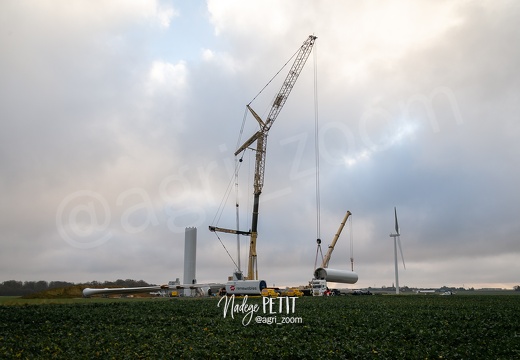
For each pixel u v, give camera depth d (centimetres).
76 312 5228
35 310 5422
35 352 3008
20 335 3644
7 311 5247
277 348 2969
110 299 9119
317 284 10481
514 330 3747
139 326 4122
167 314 5066
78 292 11100
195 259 11856
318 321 4247
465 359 2658
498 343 3102
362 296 9850
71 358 2772
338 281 11125
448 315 4716
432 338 3303
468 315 4712
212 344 3131
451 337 3316
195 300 7825
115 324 4325
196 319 4522
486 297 9631
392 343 3153
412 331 3562
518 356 2758
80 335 3594
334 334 3562
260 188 11281
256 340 3253
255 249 11206
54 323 4344
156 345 3120
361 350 2889
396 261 12575
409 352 2841
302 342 3184
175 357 2802
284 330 3728
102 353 2892
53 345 3147
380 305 6300
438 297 9519
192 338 3425
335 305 6303
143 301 7475
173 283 11500
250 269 11075
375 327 3900
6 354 2883
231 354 2825
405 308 5731
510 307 5916
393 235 12812
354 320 4322
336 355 2770
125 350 2981
